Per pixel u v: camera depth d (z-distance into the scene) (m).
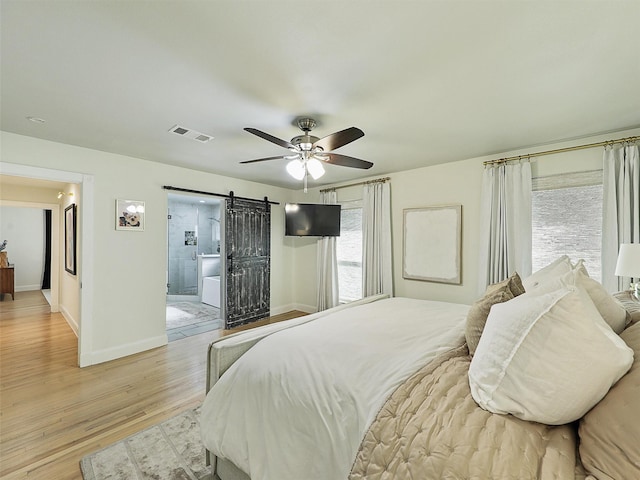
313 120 2.49
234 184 4.86
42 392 2.71
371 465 1.02
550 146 3.11
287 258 5.85
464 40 1.51
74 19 1.37
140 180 3.74
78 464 1.84
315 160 2.53
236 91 2.03
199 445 2.01
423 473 0.90
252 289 5.08
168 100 2.16
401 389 1.23
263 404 1.44
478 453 0.88
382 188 4.43
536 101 2.17
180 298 7.11
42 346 3.84
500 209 3.33
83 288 3.29
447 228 3.81
